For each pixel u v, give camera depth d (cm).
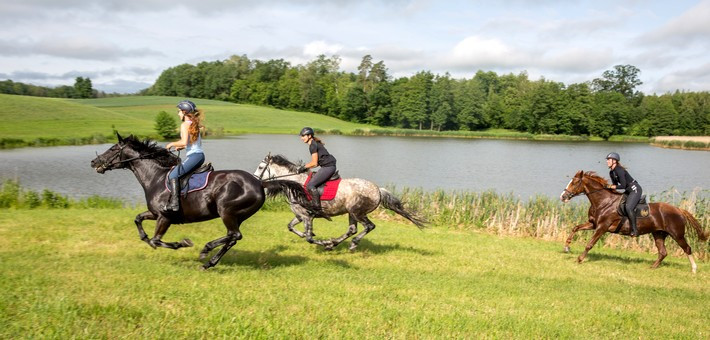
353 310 657
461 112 12731
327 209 1049
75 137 5916
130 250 968
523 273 1038
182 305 614
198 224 1348
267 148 6022
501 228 1748
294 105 15775
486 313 702
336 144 7594
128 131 7150
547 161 5619
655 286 1021
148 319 558
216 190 830
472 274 989
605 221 1197
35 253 890
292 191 921
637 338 661
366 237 1351
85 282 689
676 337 678
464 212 1895
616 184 1191
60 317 538
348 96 14088
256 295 685
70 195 2384
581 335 647
